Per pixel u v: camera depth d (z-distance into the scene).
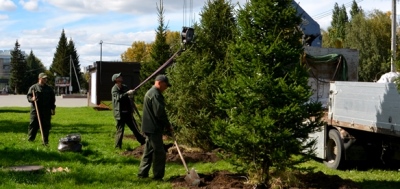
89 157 11.07
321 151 11.18
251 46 7.81
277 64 7.70
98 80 36.81
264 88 7.63
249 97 7.77
